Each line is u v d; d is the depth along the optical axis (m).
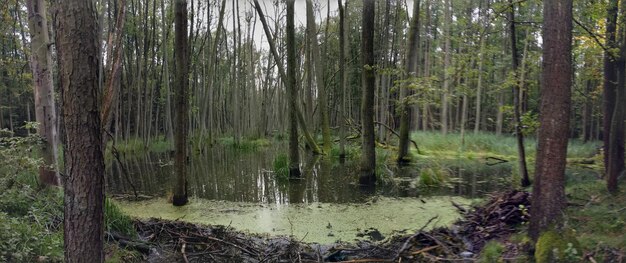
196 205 8.04
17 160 4.93
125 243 5.34
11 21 10.55
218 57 26.22
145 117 20.38
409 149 15.45
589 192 6.89
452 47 20.00
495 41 13.94
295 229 6.45
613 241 4.34
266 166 14.10
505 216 5.91
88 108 2.79
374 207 7.80
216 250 5.47
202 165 14.47
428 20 21.81
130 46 21.89
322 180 10.86
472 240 5.46
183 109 7.86
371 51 9.60
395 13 19.56
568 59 4.33
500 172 11.80
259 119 30.39
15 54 16.81
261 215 7.30
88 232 2.85
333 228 6.49
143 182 10.78
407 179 10.69
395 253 5.28
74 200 2.84
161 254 5.30
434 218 6.50
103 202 2.96
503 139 18.36
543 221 4.41
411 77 12.04
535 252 4.30
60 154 9.36
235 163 15.05
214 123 27.33
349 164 13.90
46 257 4.20
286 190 9.62
